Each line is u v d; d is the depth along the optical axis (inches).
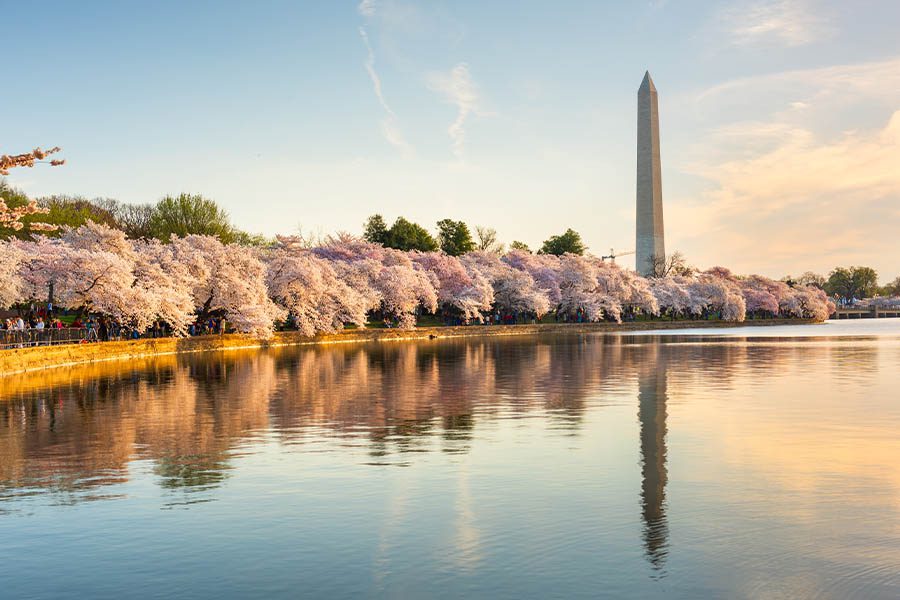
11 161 957.8
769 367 1743.4
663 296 5757.9
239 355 2362.2
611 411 1011.3
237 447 766.5
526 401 1120.2
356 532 493.0
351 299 3412.9
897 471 650.8
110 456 725.9
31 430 875.4
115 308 2272.4
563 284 5285.4
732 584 405.7
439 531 493.4
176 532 496.1
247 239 5403.5
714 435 823.1
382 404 1094.4
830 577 414.6
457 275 4515.3
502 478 629.3
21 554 458.3
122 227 5032.0
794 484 607.2
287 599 390.6
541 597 390.6
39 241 2561.5
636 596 391.2
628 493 581.3
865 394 1195.3
